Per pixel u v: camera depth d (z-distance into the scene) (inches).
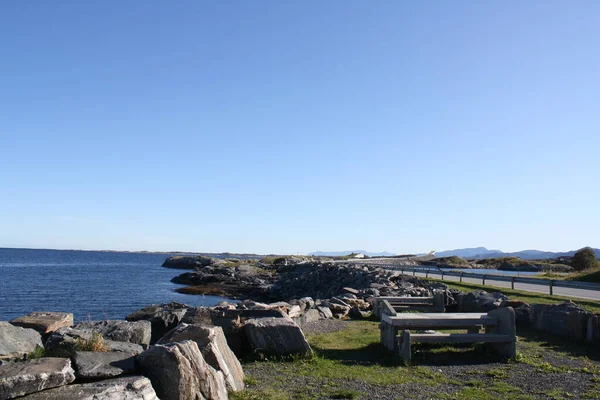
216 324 438.0
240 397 289.4
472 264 3129.9
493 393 317.4
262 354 400.2
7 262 4635.8
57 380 220.5
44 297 1621.6
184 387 249.9
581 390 326.0
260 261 3873.0
